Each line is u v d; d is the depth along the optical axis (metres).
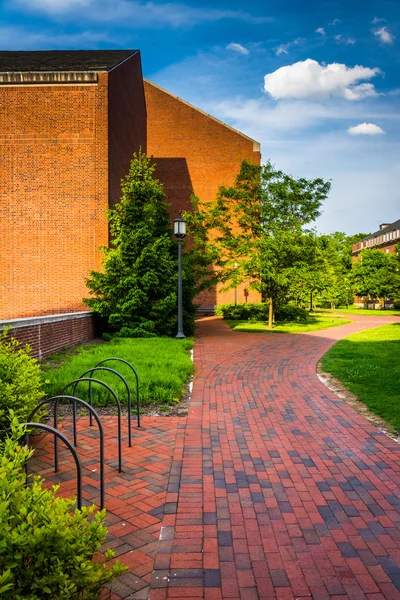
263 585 2.84
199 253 21.58
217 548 3.24
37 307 18.09
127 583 2.85
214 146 35.47
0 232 18.20
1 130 18.11
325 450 5.18
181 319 15.75
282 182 21.92
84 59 21.06
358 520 3.63
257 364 10.99
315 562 3.08
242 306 30.89
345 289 49.81
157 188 17.30
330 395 7.77
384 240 71.69
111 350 11.58
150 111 35.56
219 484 4.29
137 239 16.02
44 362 10.39
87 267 18.05
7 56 22.66
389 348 13.50
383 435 5.68
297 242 21.48
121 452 4.92
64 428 5.96
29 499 2.08
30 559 1.94
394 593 2.77
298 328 21.77
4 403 4.43
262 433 5.78
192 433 5.78
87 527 2.14
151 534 3.42
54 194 18.08
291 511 3.78
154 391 7.40
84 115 18.06
